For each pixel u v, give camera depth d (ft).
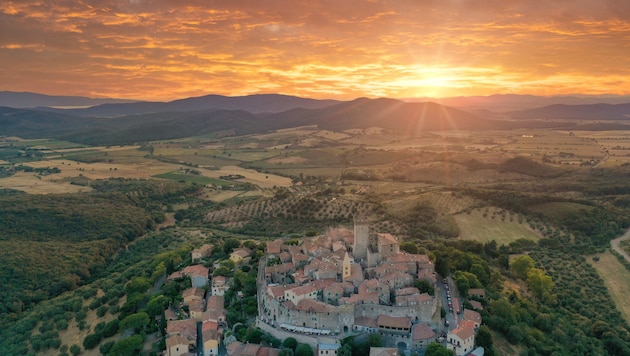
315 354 558.97
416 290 628.69
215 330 612.70
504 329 627.87
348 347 544.62
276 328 596.29
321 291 640.58
